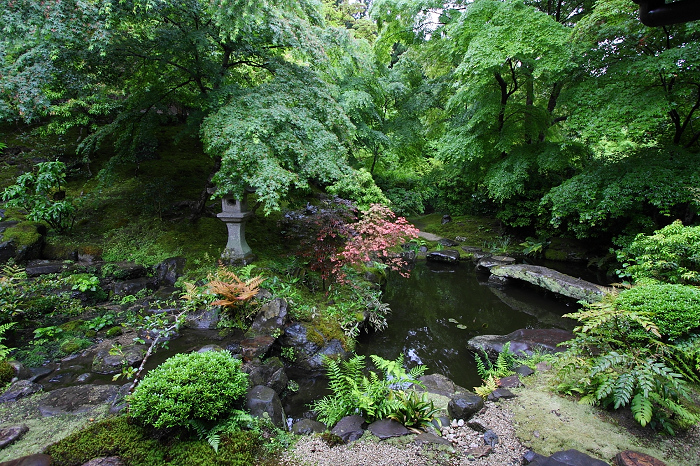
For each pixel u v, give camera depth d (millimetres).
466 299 6859
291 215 8500
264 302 4590
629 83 6016
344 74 8891
